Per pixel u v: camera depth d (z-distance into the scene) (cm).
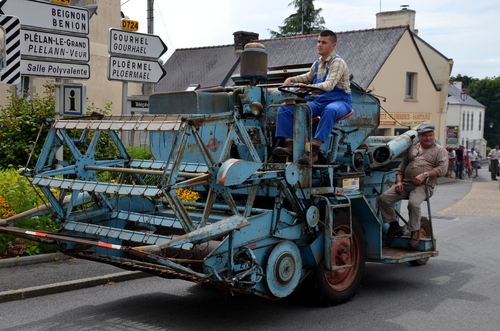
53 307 631
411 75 3269
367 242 702
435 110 3462
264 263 565
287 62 3005
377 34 3059
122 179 671
